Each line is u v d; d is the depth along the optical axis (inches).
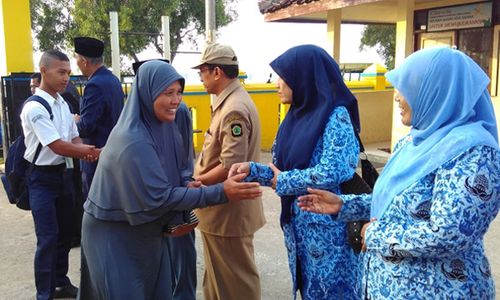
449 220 62.2
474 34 309.0
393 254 67.9
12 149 141.8
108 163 92.7
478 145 63.7
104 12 710.5
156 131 97.0
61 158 142.6
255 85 417.4
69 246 153.9
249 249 123.6
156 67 94.4
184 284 141.9
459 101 67.0
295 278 98.3
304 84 94.6
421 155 68.1
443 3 324.2
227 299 125.1
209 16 321.7
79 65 161.3
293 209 98.1
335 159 89.4
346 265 94.3
